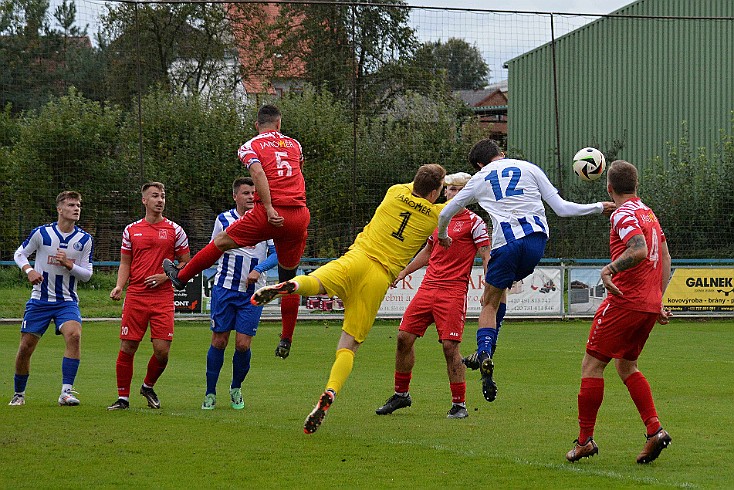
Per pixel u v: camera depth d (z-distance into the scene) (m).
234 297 12.12
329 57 29.03
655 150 37.16
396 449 9.10
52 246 12.12
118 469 8.12
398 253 9.57
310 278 9.08
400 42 28.34
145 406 12.41
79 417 11.02
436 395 13.55
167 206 28.53
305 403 12.66
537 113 35.97
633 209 8.76
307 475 7.94
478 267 27.56
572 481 7.73
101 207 27.14
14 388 13.16
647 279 8.66
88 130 27.06
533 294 27.70
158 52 31.70
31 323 12.12
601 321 8.68
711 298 28.25
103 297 28.95
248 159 10.29
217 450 9.00
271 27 31.06
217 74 33.28
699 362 18.02
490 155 10.80
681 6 36.84
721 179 29.06
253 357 18.78
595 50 36.56
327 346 20.95
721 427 10.63
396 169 27.98
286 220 10.45
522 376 15.71
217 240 10.62
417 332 11.68
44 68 27.78
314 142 27.88
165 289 12.27
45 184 26.64
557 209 10.02
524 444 9.58
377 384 14.84
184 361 18.00
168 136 28.73
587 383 8.65
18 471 8.03
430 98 28.58
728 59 36.16
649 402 8.66
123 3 25.95
